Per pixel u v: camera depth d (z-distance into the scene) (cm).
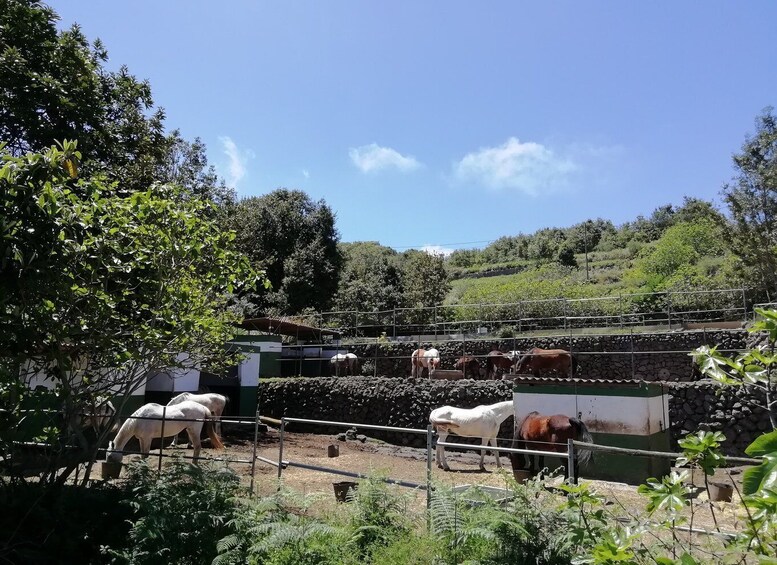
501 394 1697
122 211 700
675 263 3362
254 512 542
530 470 974
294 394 2045
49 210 561
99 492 675
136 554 522
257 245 3788
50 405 677
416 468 1281
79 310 668
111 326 722
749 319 2158
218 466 738
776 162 2450
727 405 1394
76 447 770
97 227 649
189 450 1264
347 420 1920
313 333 2681
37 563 541
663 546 341
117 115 1412
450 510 491
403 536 493
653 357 2002
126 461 1079
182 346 779
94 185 687
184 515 554
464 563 430
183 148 2336
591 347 2123
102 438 743
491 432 1274
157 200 711
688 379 1925
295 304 3738
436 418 1299
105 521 622
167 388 1664
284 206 4119
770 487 178
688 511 702
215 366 927
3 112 1033
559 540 419
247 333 2338
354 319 3369
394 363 2466
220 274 769
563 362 1847
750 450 179
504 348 2292
